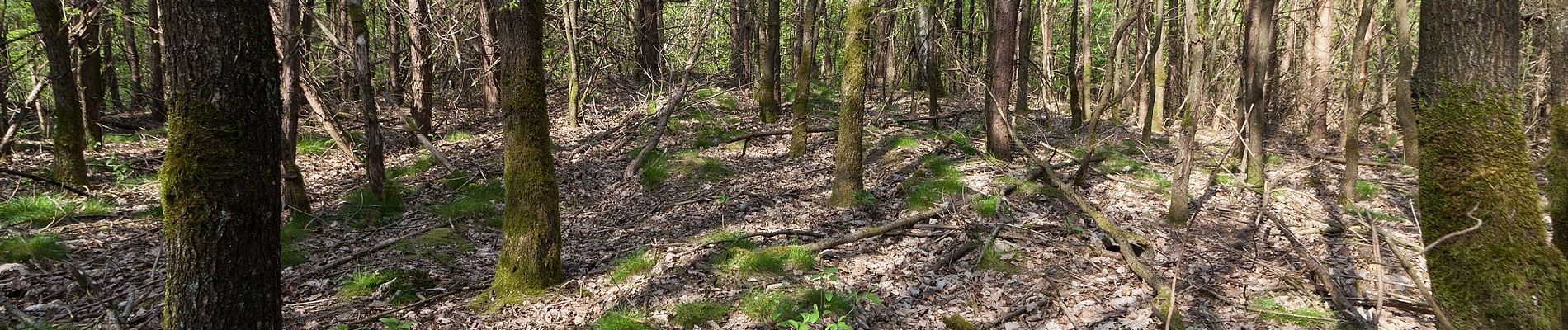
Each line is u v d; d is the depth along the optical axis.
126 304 6.16
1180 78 15.98
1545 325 3.14
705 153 12.40
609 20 18.25
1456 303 3.36
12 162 11.34
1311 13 15.39
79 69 12.05
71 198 9.45
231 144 3.67
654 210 9.43
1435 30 3.28
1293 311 5.60
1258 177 9.45
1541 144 11.66
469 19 14.94
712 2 16.38
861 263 7.09
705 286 6.60
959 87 19.81
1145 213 8.42
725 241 7.74
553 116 16.09
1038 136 13.59
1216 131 15.11
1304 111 15.00
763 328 5.72
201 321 3.74
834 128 13.86
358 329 5.96
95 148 12.34
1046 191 9.03
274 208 3.99
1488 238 3.22
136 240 8.16
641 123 14.22
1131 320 5.62
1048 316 5.81
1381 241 7.10
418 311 6.39
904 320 5.89
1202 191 9.52
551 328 6.01
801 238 7.91
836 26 20.67
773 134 13.09
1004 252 7.03
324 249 8.17
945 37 14.72
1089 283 6.36
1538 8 4.20
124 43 16.83
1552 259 3.20
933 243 7.51
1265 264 6.50
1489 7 3.07
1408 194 9.31
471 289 6.89
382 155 9.74
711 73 22.31
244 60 3.65
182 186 3.61
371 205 9.55
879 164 11.27
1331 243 7.26
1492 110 3.13
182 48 3.51
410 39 13.72
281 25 8.52
